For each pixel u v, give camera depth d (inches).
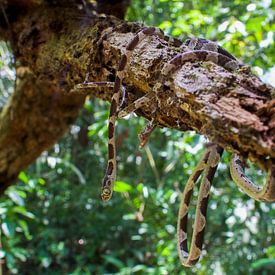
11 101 39.7
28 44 33.0
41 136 39.9
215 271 65.7
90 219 82.9
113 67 26.8
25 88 38.0
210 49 24.0
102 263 84.0
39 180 58.3
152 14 55.0
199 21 47.4
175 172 64.8
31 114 38.8
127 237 83.4
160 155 71.1
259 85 19.4
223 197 62.2
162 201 60.9
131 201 73.9
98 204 81.9
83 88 28.3
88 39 28.8
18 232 82.3
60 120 39.6
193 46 24.2
